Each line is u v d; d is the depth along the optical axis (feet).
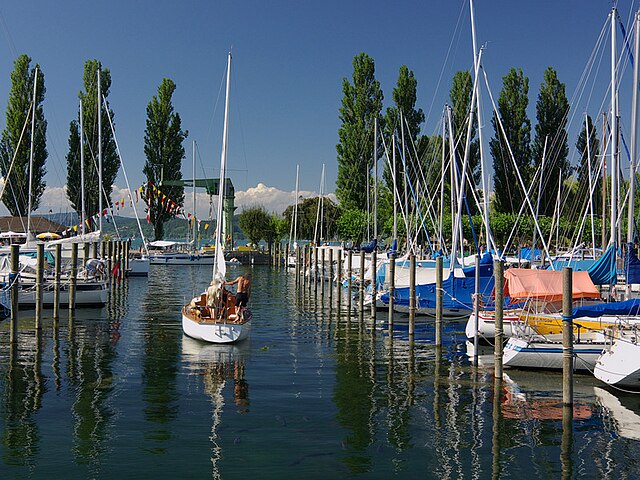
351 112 224.33
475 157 203.92
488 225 92.63
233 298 75.92
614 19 78.33
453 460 36.27
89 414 43.68
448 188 179.93
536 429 41.83
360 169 223.10
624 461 36.45
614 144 77.36
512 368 59.77
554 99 203.21
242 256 256.52
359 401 47.98
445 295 95.25
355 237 215.72
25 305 97.14
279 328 86.12
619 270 79.66
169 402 46.96
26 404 45.85
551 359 58.08
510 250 189.06
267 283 168.66
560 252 148.36
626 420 43.88
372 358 64.69
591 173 124.36
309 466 35.04
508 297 75.56
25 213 203.10
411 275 75.87
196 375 55.77
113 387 51.01
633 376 49.21
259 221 286.05
